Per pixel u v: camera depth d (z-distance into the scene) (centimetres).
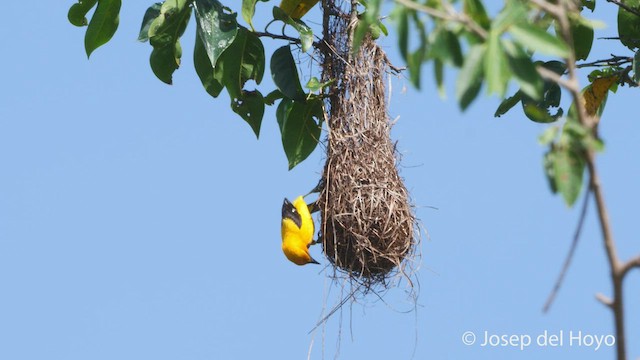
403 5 567
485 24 561
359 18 1194
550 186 539
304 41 1146
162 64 1201
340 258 1184
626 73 1193
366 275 1184
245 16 1153
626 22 1198
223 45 1135
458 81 545
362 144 1180
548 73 534
